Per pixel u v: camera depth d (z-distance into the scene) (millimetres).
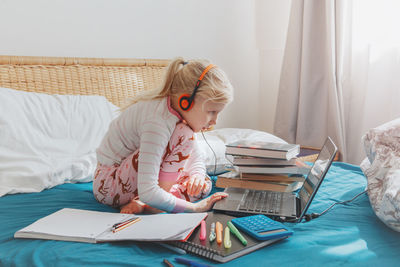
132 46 2195
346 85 2379
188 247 810
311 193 995
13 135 1397
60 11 1904
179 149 1174
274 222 891
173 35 2371
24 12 1792
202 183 1212
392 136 1162
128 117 1154
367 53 2289
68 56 1954
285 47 2557
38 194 1297
